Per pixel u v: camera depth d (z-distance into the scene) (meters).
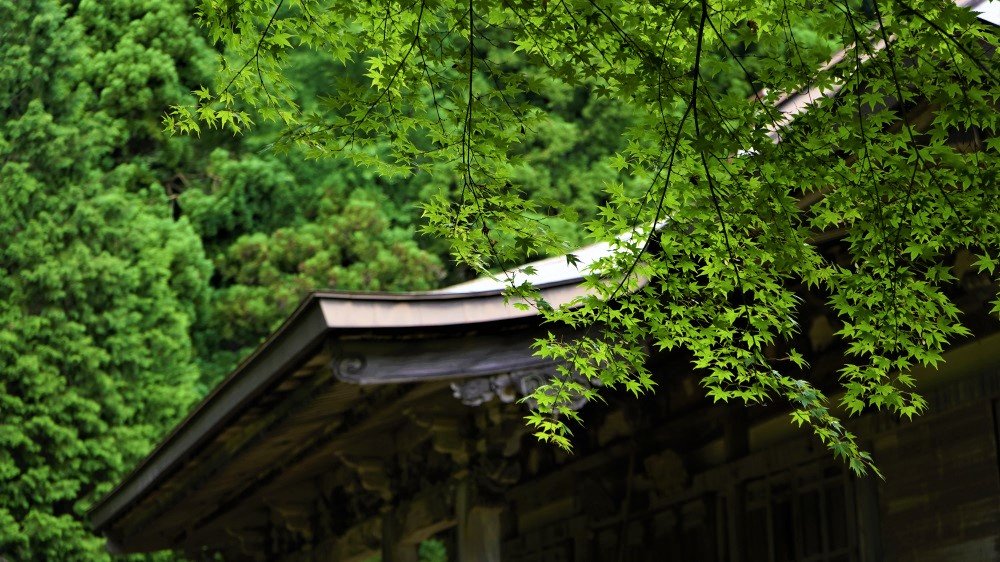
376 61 6.02
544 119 5.88
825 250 8.30
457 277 29.27
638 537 10.91
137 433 24.34
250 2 5.96
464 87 5.85
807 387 6.33
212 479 12.12
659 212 5.99
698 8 5.54
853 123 5.86
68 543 23.08
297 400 9.51
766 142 5.79
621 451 10.84
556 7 5.64
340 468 13.34
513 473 9.84
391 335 8.38
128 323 24.94
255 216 28.91
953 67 5.82
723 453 10.06
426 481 10.94
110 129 26.38
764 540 9.58
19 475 23.52
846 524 8.78
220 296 27.84
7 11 26.34
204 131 28.69
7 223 24.95
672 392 10.66
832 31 5.75
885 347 6.40
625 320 6.40
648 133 5.87
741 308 6.43
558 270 10.84
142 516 14.66
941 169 5.96
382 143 28.41
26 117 25.52
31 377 23.73
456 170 5.91
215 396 10.27
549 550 12.20
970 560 7.81
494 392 8.55
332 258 27.77
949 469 8.05
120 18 28.66
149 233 26.06
